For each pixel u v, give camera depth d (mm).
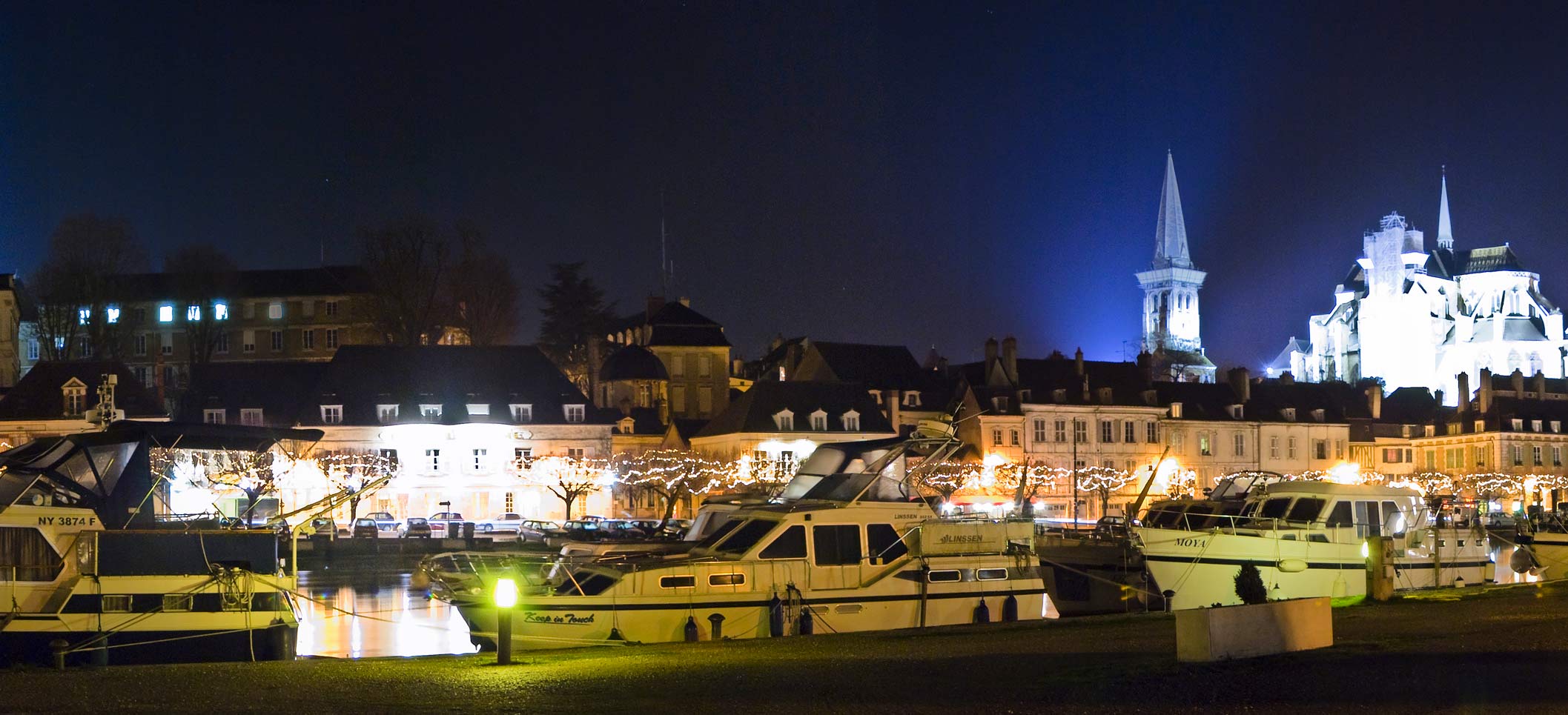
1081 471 108000
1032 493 101812
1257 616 20453
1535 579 47656
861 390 104312
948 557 32750
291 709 17641
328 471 88438
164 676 20625
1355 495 39375
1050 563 40719
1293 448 120438
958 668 20438
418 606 45750
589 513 97250
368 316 117625
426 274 116875
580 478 94625
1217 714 16297
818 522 31828
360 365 97250
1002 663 20828
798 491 36344
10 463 29750
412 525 76375
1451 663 19391
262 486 66938
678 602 30297
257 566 30141
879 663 21172
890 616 31859
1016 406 109438
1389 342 193500
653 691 18750
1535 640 21688
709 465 97000
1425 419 134500
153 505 31672
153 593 28797
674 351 121750
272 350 130625
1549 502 123250
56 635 27750
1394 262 194250
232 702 18203
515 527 83750
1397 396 137875
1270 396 122312
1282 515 39656
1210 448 117125
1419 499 40656
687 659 22281
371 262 116125
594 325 136500
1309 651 20844
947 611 32438
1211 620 19812
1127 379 115875
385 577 56875
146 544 28984
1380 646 21172
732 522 33281
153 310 130375
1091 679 18781
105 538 28562
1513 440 125750
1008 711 16812
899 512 32688
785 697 18094
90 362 93938
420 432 95000
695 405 121750
